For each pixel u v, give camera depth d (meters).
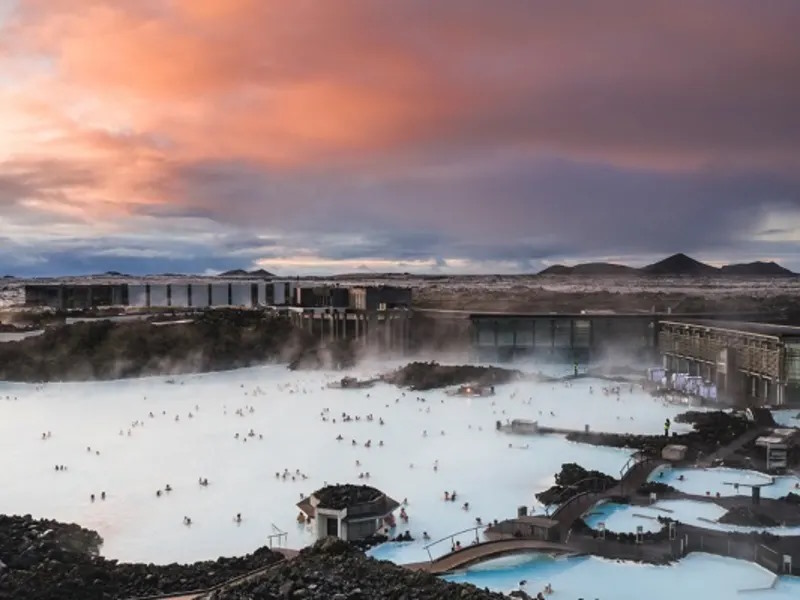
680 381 176.38
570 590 67.94
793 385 151.75
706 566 73.56
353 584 50.69
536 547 75.94
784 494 98.06
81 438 132.38
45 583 57.75
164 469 112.12
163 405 164.88
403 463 115.75
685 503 93.75
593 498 93.38
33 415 153.00
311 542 82.44
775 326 182.75
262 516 91.06
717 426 134.50
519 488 102.38
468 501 96.62
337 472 110.50
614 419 146.88
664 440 124.12
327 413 155.50
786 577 70.31
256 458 118.88
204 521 89.06
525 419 144.88
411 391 181.75
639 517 88.88
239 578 56.09
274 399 172.38
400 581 51.34
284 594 48.81
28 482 104.88
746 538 78.44
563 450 123.62
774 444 111.69
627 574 71.50
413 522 88.56
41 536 69.81
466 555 74.62
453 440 131.12
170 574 63.03
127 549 79.62
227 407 162.62
